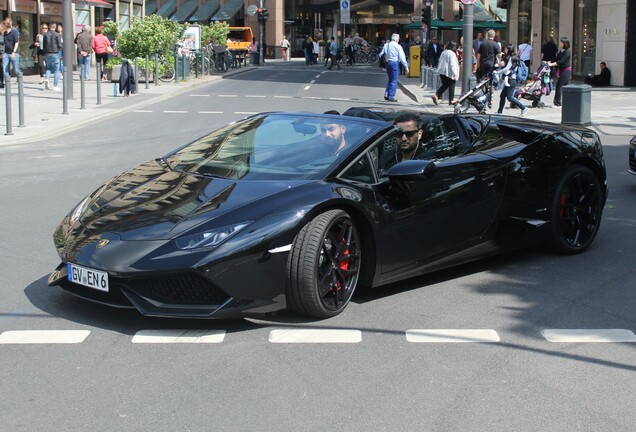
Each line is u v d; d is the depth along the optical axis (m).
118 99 21.81
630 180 10.31
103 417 3.68
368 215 5.18
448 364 4.35
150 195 5.23
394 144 5.74
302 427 3.59
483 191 5.94
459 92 25.61
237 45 45.62
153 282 4.57
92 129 16.05
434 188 5.62
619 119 17.36
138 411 3.74
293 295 4.84
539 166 6.35
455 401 3.88
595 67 28.89
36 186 9.79
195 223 4.71
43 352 4.45
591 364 4.38
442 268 5.87
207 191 5.11
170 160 5.98
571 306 5.40
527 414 3.75
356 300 5.47
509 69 19.02
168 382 4.07
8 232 7.34
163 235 4.66
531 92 20.53
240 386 4.03
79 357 4.38
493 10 57.56
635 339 4.77
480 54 20.86
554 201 6.46
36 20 32.50
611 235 7.41
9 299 5.36
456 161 5.88
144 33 27.47
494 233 6.11
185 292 4.59
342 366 4.30
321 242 4.84
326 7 66.44
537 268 6.34
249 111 19.45
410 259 5.54
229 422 3.64
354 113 6.57
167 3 74.12
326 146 5.56
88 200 5.48
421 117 6.20
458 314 5.21
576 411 3.79
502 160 6.13
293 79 33.34
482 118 6.68
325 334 4.77
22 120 15.39
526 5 38.19
